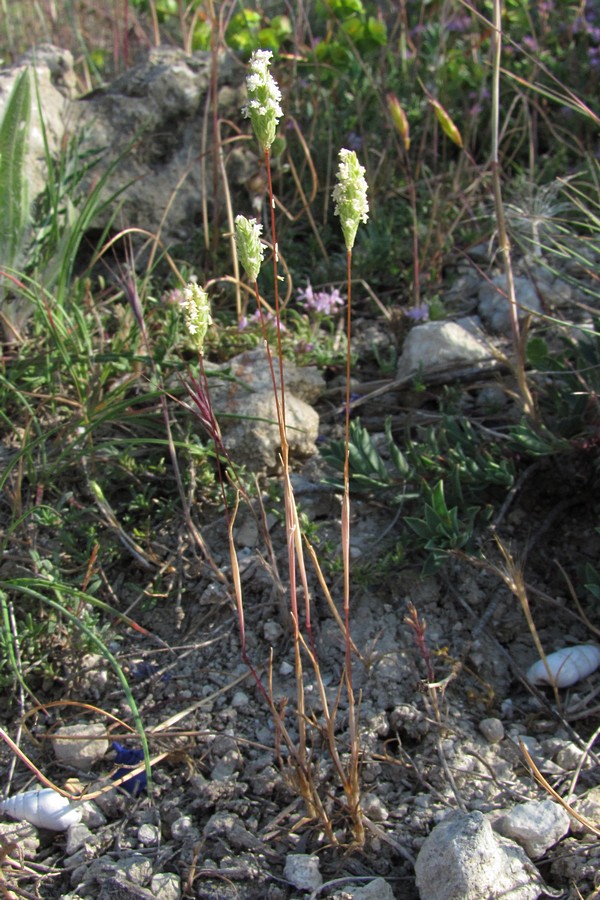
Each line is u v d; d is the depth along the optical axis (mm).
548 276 424
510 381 377
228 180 461
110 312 410
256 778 277
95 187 401
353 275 435
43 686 301
